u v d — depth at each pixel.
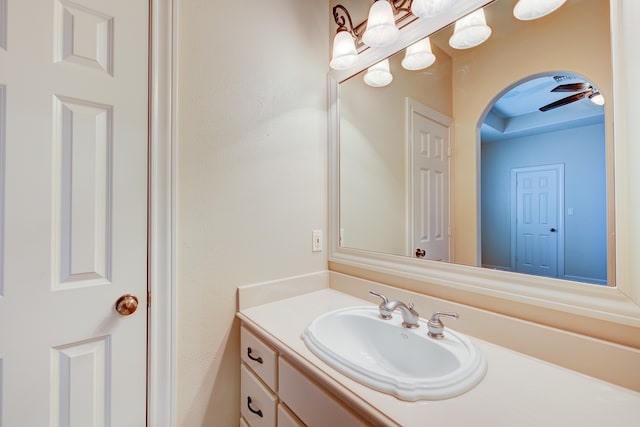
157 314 0.97
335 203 1.45
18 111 0.77
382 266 1.22
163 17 0.98
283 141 1.30
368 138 1.31
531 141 0.83
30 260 0.79
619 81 0.67
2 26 0.76
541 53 0.81
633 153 0.65
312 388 0.76
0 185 0.76
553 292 0.77
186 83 1.03
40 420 0.80
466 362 0.72
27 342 0.78
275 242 1.28
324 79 1.47
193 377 1.06
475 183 0.95
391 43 1.17
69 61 0.84
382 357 0.95
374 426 0.61
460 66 0.99
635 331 0.66
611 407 0.59
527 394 0.63
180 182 1.02
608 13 0.69
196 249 1.06
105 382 0.89
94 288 0.87
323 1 1.48
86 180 0.86
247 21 1.19
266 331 0.96
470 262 0.96
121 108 0.91
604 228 0.70
